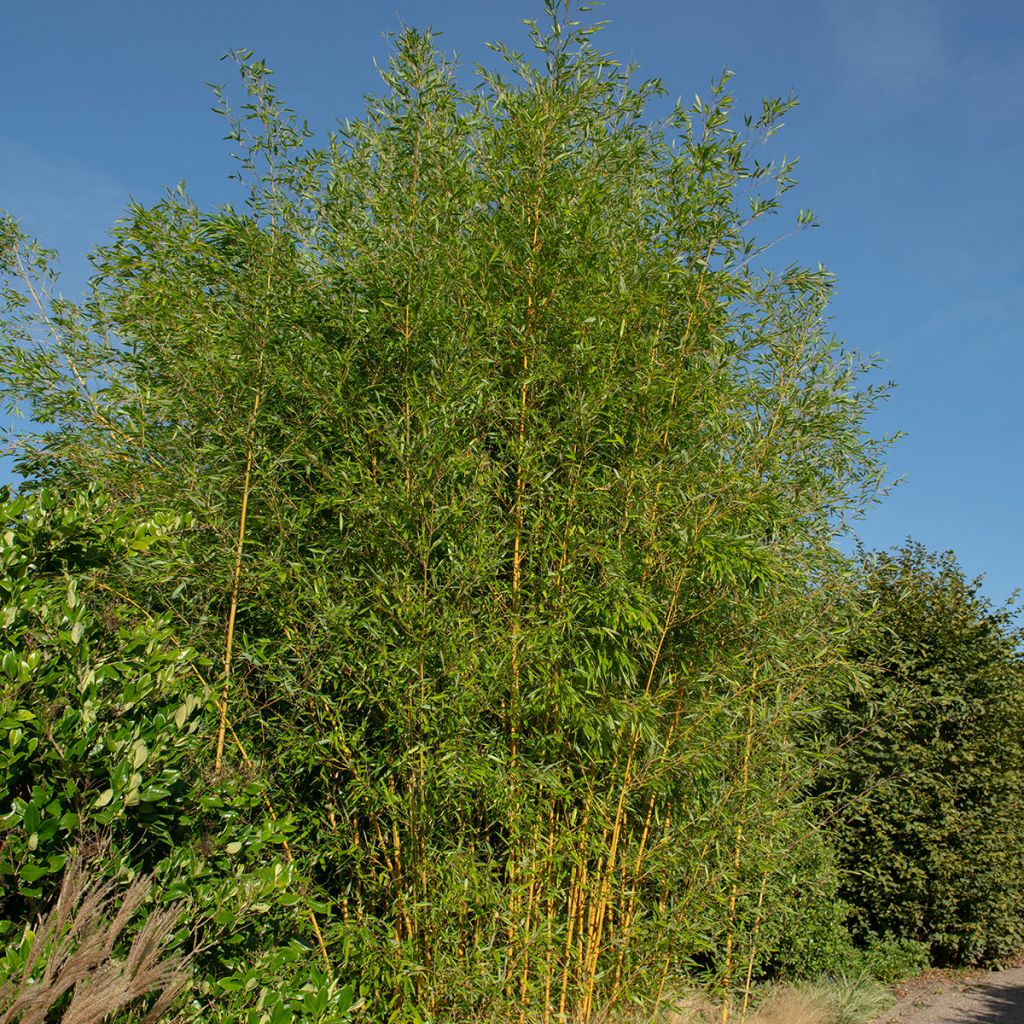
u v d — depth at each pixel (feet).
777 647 16.47
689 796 15.97
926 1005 27.30
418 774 13.16
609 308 15.38
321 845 13.61
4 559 9.05
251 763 13.24
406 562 14.20
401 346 15.17
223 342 14.74
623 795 14.66
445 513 14.03
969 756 31.78
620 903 15.23
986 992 29.37
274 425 15.26
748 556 14.94
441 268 15.67
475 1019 12.85
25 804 7.88
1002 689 32.91
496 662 13.75
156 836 9.30
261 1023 8.62
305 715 14.17
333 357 14.96
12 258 18.53
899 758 31.48
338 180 17.57
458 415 14.65
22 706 8.18
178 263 16.46
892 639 33.04
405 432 14.03
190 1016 8.47
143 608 14.16
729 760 16.60
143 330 16.33
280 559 14.02
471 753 13.42
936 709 32.55
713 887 15.29
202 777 10.66
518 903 13.67
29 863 7.84
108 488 15.30
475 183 17.02
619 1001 14.89
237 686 13.55
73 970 6.71
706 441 16.85
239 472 14.49
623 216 17.26
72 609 9.11
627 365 16.33
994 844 32.17
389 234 15.67
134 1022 7.75
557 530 15.14
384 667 13.21
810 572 17.81
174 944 8.29
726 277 16.17
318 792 14.70
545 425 15.33
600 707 14.66
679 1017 16.96
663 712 15.03
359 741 14.15
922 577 35.24
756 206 16.69
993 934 32.50
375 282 15.44
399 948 12.66
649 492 15.30
